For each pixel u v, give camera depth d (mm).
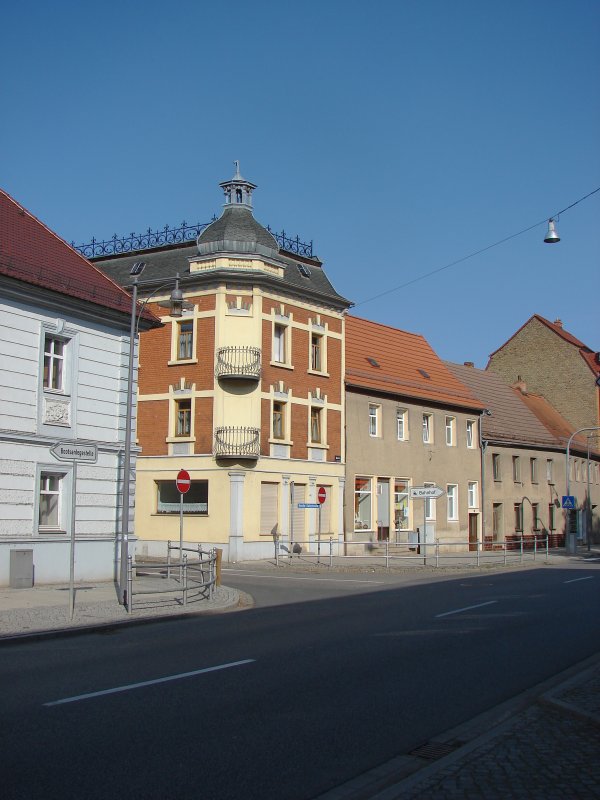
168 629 15469
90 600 18891
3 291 20859
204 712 8617
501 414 56812
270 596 22031
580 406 67000
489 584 25719
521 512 55219
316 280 39906
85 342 23219
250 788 6406
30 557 21031
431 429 47344
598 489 67938
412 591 23234
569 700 8844
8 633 13984
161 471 36375
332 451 39625
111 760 6949
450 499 48719
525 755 7023
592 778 6395
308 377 38469
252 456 34938
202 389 35719
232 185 37594
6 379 20891
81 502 22875
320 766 7004
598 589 23609
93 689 9672
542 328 69375
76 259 24938
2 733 7715
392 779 6707
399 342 49375
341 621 16344
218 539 34875
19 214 24484
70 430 22578
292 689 9820
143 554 36531
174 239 39188
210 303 35938
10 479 20922
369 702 9273
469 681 10570
